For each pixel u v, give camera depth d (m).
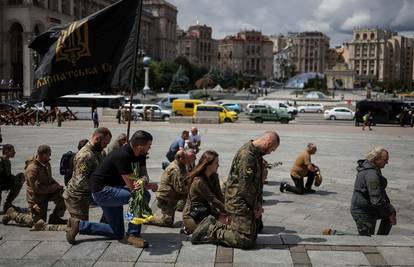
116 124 41.38
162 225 8.59
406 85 183.62
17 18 85.50
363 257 6.12
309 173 12.81
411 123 43.38
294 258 6.10
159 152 21.39
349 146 25.39
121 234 6.91
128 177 6.27
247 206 6.39
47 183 8.28
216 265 5.90
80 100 55.97
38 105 52.25
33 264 6.02
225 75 168.75
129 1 8.42
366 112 44.75
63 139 27.48
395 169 17.52
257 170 6.29
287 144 25.94
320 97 110.81
